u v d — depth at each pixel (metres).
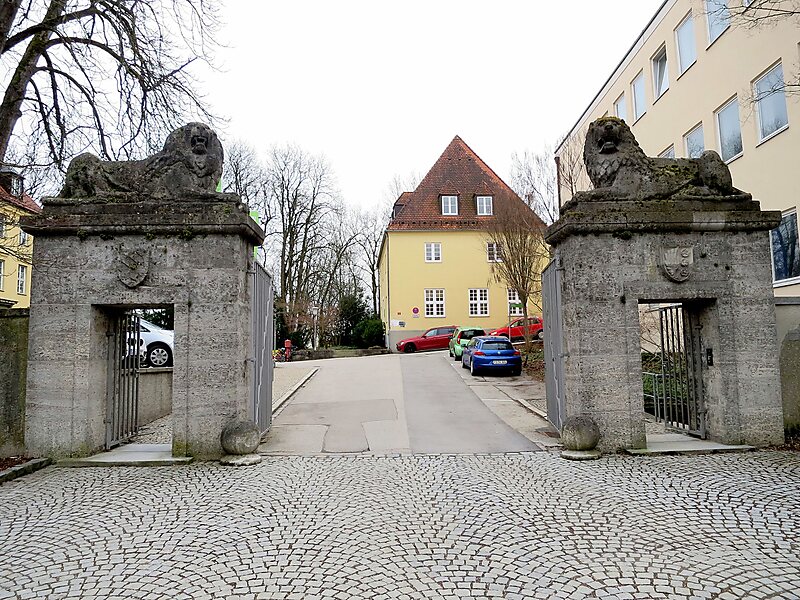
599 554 4.55
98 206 8.43
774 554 4.50
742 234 8.68
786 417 8.79
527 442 9.27
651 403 12.24
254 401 9.09
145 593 3.97
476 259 40.78
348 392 16.25
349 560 4.49
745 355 8.52
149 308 8.81
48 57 13.02
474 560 4.47
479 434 10.07
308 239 41.59
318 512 5.71
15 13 11.13
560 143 26.22
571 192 23.59
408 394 15.61
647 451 8.08
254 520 5.47
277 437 9.91
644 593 3.89
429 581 4.11
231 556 4.59
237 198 8.53
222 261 8.35
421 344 36.22
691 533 4.98
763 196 15.53
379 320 44.94
